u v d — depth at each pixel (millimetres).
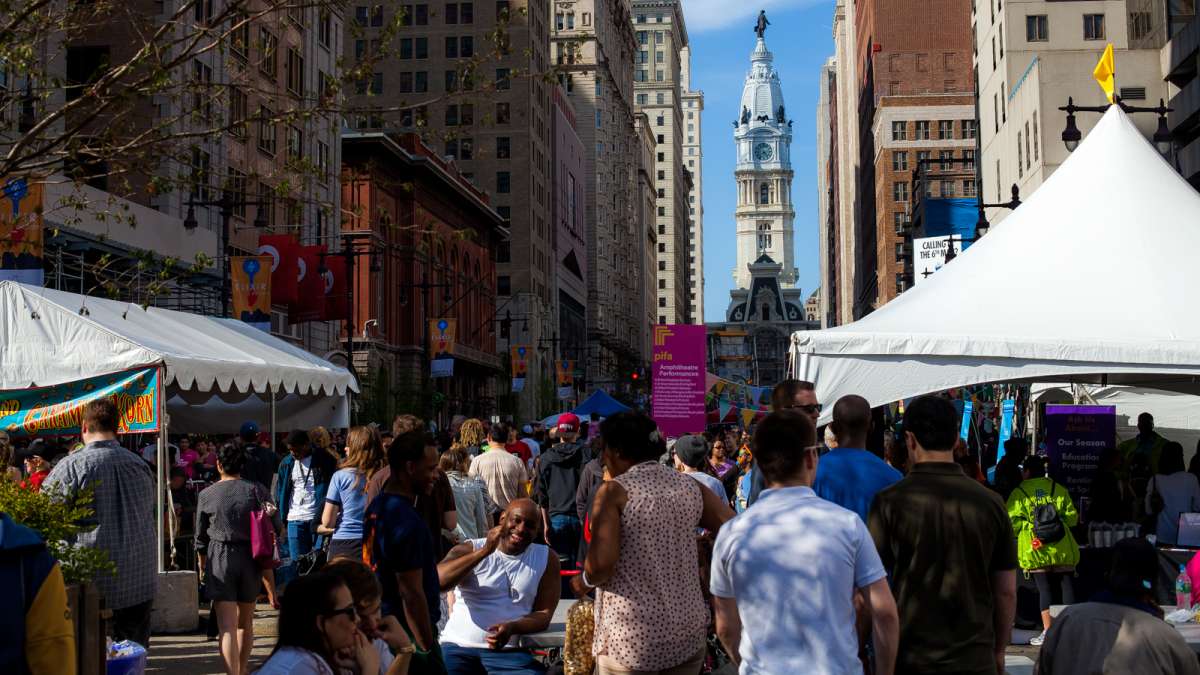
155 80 11688
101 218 13648
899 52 125750
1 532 4336
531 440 25250
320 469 16328
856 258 162125
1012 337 11797
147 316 16609
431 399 71500
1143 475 16375
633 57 195000
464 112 110375
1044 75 53969
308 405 21484
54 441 21000
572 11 156250
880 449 14055
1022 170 58344
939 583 6219
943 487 6316
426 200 83000
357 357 70562
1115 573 6195
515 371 86875
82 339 14375
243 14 12305
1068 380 16078
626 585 6621
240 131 13133
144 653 8586
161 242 37938
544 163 122688
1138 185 14062
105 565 8117
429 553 7355
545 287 122875
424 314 76312
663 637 6559
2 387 14344
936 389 11961
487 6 108125
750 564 5441
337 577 5402
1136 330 11953
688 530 6754
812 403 8570
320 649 5340
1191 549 13758
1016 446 13734
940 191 118750
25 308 14430
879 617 5402
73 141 12086
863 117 147125
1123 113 15047
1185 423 27203
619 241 177000
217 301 44125
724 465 18547
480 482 13562
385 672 6488
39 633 4348
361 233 69188
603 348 161125
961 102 119500
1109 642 6055
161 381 14289
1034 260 13414
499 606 8570
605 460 7016
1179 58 49625
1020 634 13117
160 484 14531
